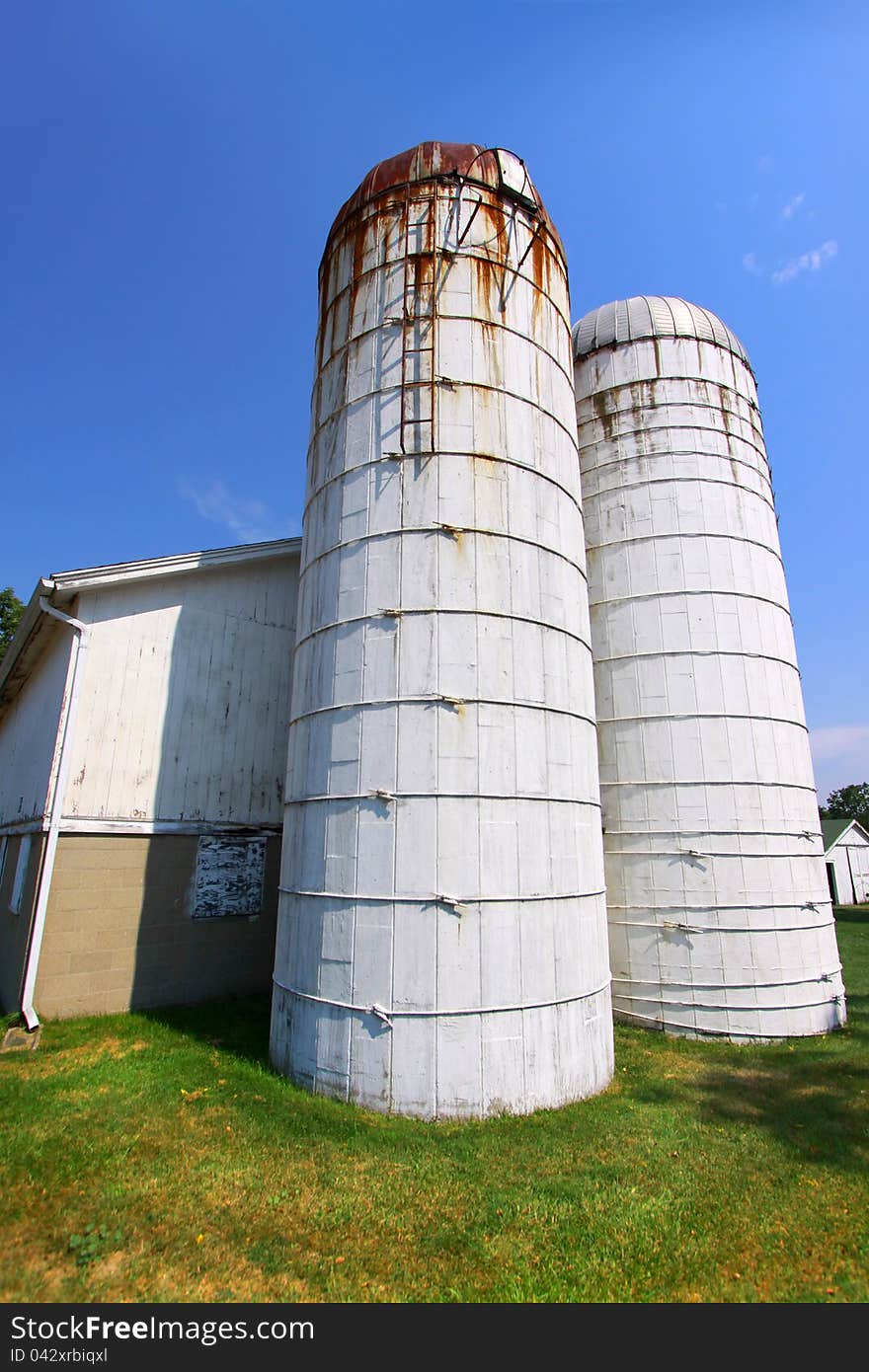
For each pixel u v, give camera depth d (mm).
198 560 13188
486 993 7902
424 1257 5160
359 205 10742
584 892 9086
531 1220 5648
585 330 15156
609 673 13391
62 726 11453
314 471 10758
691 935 11859
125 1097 7828
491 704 8633
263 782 13812
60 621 12273
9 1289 4609
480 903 8078
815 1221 5770
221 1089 8172
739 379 14523
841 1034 11727
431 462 9250
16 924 12672
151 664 12594
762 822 12195
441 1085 7621
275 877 13742
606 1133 7355
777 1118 7934
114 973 11422
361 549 9359
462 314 9750
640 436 13961
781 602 13859
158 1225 5406
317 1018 8375
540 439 9984
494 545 9133
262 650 14203
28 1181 5891
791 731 13047
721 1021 11422
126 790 11969
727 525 13406
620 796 12875
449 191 10117
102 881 11500
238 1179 6160
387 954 8016
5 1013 12367
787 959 11773
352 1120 7402
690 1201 6023
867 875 50469
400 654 8742
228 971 12797
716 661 12695
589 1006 8789
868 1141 7348
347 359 10320
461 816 8234
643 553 13453
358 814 8531
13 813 15148
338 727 9008
